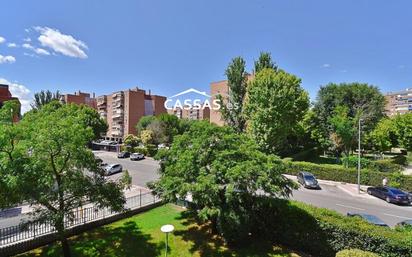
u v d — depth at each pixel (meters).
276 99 30.48
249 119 32.38
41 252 10.93
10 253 10.55
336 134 38.41
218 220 11.35
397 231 9.85
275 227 11.88
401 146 39.56
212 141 12.09
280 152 38.25
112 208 10.86
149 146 47.09
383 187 22.02
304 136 43.62
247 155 11.53
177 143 13.22
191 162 11.41
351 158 31.58
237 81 31.67
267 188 10.33
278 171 10.99
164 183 11.82
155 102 77.38
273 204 12.02
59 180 9.91
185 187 10.29
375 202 20.95
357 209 18.86
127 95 71.44
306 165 30.09
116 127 73.88
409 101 103.25
